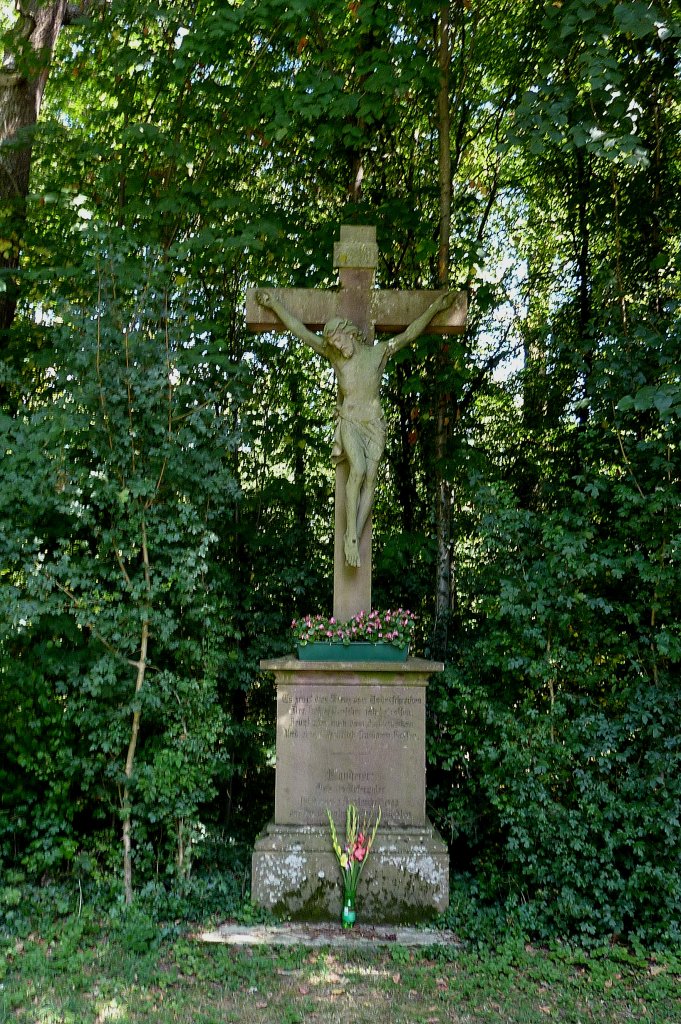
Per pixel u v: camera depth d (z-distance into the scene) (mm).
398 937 5418
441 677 6844
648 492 6141
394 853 5738
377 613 6211
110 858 5781
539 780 5805
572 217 9312
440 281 8133
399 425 9484
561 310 9656
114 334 5941
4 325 8320
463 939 5387
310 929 5520
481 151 10086
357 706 6008
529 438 9102
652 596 6105
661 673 6000
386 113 8055
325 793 5945
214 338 8586
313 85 7480
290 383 9117
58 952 4848
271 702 8461
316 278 8367
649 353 6242
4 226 8078
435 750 6465
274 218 8219
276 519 8781
